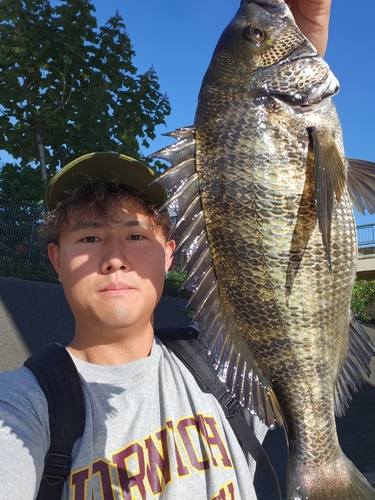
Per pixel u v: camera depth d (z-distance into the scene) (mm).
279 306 534
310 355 542
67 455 454
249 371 559
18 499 379
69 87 2904
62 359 513
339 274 542
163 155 529
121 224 555
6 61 2646
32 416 453
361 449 1884
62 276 568
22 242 2887
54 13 2783
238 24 587
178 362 577
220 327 557
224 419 546
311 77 557
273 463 1562
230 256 540
